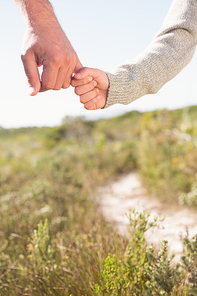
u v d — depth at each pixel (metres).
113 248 1.85
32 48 0.90
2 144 12.15
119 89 1.15
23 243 2.25
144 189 5.25
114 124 19.09
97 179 6.31
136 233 1.56
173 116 6.55
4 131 18.97
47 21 0.92
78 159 7.63
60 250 2.03
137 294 1.41
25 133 19.23
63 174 5.08
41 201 3.58
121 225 3.18
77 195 4.16
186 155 4.96
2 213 2.88
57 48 0.90
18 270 1.92
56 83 0.96
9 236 2.44
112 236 2.07
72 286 1.59
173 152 5.36
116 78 1.14
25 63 0.91
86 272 1.67
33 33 0.91
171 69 1.29
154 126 6.39
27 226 2.60
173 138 5.79
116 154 8.30
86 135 13.88
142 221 1.64
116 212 3.98
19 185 4.92
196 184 4.15
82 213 3.27
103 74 1.09
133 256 1.53
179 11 1.32
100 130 15.01
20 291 1.69
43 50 0.90
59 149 8.76
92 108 1.13
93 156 8.13
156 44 1.31
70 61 0.93
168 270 1.29
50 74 0.91
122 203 4.54
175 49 1.29
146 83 1.23
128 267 1.46
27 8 0.92
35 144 13.93
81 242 2.05
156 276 1.31
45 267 1.71
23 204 3.35
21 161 7.08
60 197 3.78
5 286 1.78
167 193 4.39
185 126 5.88
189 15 1.29
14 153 8.65
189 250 1.41
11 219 2.70
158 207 4.13
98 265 1.64
